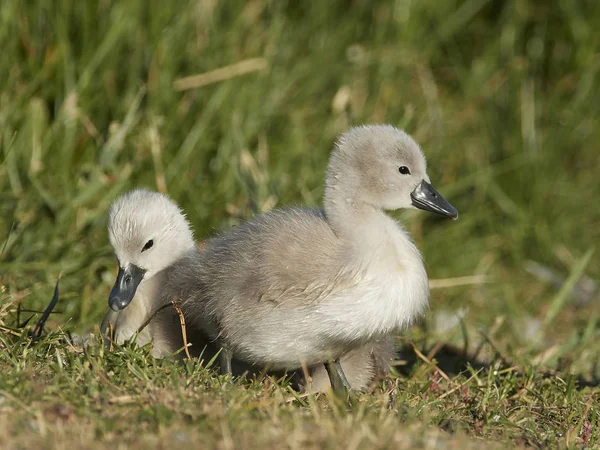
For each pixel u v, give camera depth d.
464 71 15.59
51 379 7.31
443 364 9.91
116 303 8.84
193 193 12.08
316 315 7.91
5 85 11.79
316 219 8.50
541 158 14.51
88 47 12.30
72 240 10.80
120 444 6.23
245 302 8.08
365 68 14.66
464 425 7.69
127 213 9.07
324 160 13.26
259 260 8.12
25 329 8.12
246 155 11.99
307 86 14.07
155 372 7.55
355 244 8.10
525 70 15.38
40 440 6.27
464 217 13.97
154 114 12.31
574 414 8.23
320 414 7.08
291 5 14.91
